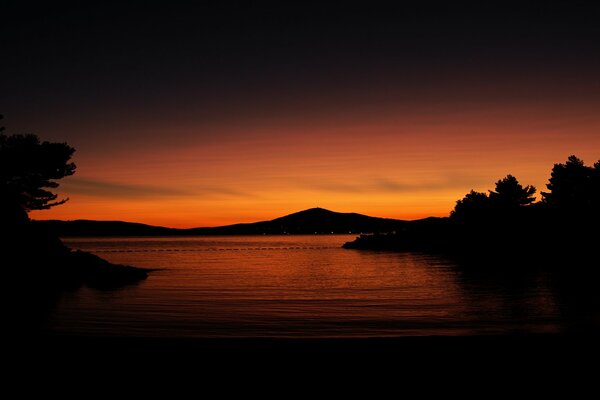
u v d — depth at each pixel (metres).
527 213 77.88
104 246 152.25
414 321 20.45
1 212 33.06
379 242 112.12
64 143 39.53
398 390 9.29
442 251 85.38
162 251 116.19
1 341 13.07
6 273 29.62
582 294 29.16
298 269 55.03
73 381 9.79
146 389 9.37
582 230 62.69
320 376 10.10
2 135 37.03
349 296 29.62
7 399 8.84
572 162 66.62
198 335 17.22
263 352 11.91
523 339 13.09
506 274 43.78
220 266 62.12
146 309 23.75
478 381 9.70
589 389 9.21
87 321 20.00
